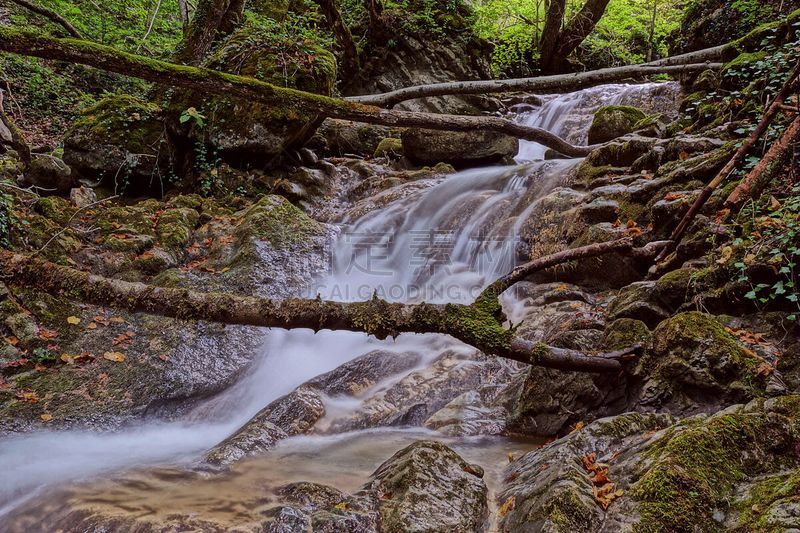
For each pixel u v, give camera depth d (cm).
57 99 1034
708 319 309
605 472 247
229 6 1012
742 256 343
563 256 372
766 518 192
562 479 239
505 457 322
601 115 783
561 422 336
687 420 258
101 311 481
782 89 362
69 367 425
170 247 596
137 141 771
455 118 630
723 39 874
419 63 1300
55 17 944
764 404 254
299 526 235
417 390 404
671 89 934
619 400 322
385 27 1286
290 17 1210
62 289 329
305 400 380
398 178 816
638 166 567
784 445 234
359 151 984
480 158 874
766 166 353
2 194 536
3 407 380
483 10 1541
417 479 258
